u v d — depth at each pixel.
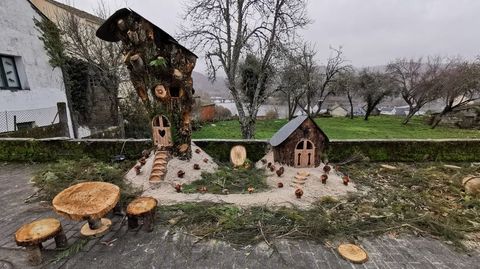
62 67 11.19
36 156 6.27
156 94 4.57
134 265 2.60
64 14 13.51
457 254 2.82
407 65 28.03
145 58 4.39
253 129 13.66
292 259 2.71
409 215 3.53
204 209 3.59
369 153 6.13
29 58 9.68
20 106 9.17
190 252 2.80
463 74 20.77
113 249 2.85
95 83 13.12
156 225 3.30
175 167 4.74
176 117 4.77
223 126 19.91
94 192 3.03
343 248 2.85
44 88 10.30
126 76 13.24
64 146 6.22
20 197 4.24
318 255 2.77
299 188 4.15
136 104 13.92
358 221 3.39
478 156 6.20
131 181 4.56
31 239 2.45
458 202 4.02
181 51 4.48
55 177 4.79
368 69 29.05
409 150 6.15
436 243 3.00
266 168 5.18
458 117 22.70
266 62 12.84
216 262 2.66
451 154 6.19
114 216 3.51
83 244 2.91
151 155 5.16
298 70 18.30
